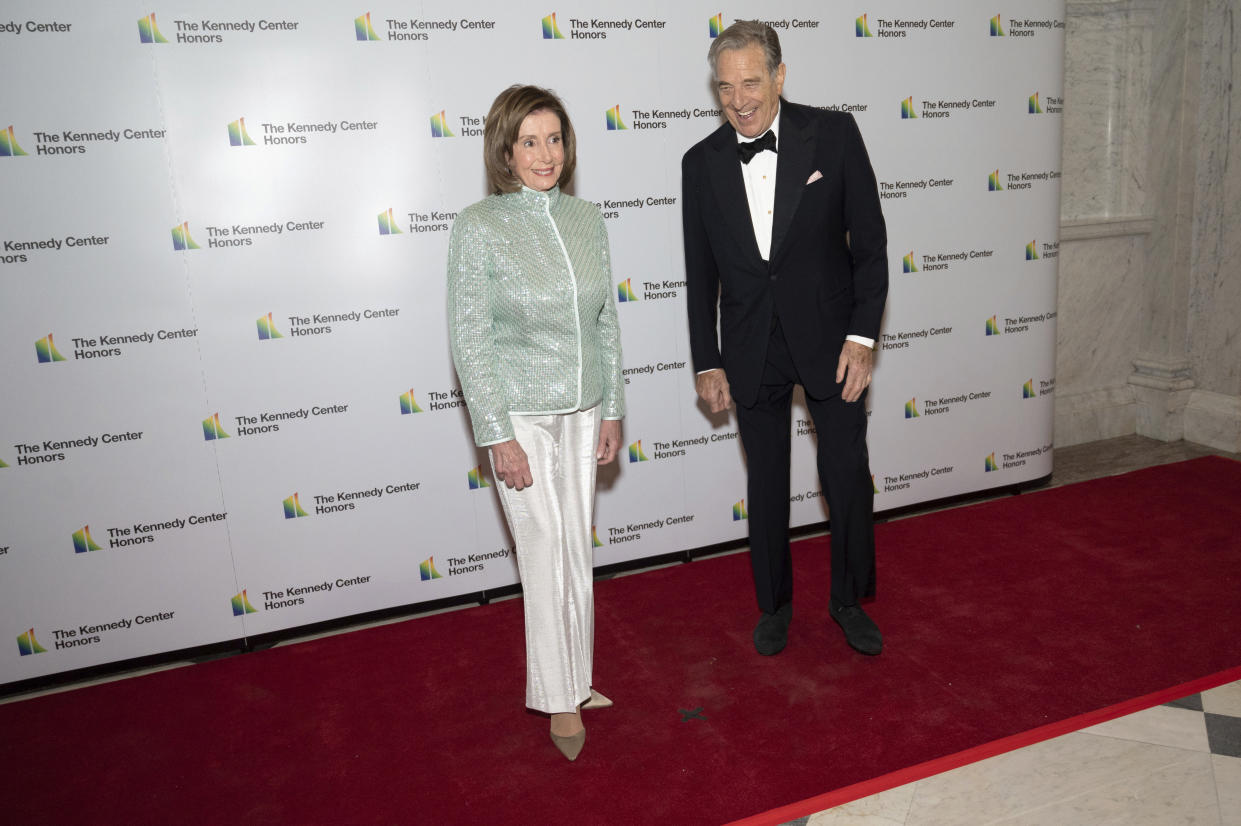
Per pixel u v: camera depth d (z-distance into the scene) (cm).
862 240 244
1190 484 378
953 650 264
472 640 292
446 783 219
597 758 225
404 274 293
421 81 285
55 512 274
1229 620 270
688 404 333
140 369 274
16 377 265
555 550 215
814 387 247
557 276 207
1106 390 448
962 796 203
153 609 288
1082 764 211
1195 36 402
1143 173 430
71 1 252
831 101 330
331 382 292
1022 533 342
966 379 370
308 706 258
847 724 232
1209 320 422
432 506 308
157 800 219
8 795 224
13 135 254
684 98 313
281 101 274
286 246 281
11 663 278
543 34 294
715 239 248
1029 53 354
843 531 260
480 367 206
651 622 294
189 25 263
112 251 266
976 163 354
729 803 205
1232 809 194
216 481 287
